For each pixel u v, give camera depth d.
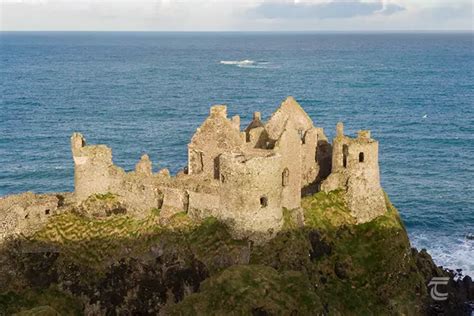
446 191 133.62
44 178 140.00
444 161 158.62
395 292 73.38
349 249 75.31
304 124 83.62
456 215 119.56
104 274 70.56
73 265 71.25
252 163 66.12
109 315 69.31
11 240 71.38
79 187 76.38
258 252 67.62
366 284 72.50
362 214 78.62
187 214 72.38
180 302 62.78
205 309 60.00
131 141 178.25
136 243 71.38
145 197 74.81
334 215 77.50
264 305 59.50
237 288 60.84
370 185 79.06
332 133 191.00
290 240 69.69
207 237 68.56
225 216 69.00
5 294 68.56
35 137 181.25
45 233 72.88
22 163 151.75
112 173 76.94
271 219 68.44
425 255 86.00
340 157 80.38
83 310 69.31
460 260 99.62
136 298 69.25
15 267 70.75
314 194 79.25
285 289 61.84
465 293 83.38
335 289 70.88
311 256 72.25
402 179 142.38
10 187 133.50
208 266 67.19
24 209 72.50
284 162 71.75
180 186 73.00
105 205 75.69
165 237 70.69
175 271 68.69
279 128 81.56
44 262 71.50
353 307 69.38
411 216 118.94
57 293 69.69
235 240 67.75
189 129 198.38
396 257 75.44
